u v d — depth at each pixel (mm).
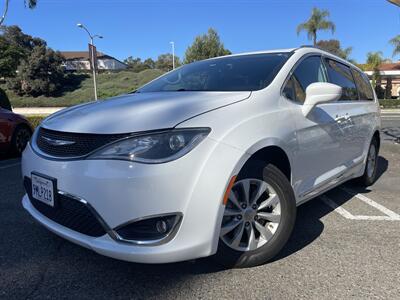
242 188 2680
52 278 2674
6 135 7340
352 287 2566
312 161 3254
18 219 3818
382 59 36750
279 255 3025
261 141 2609
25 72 46719
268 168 2748
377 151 5293
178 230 2324
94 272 2754
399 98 37312
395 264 2893
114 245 2332
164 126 2340
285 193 2816
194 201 2320
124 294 2473
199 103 2645
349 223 3760
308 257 2994
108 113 2660
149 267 2812
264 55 3660
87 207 2359
